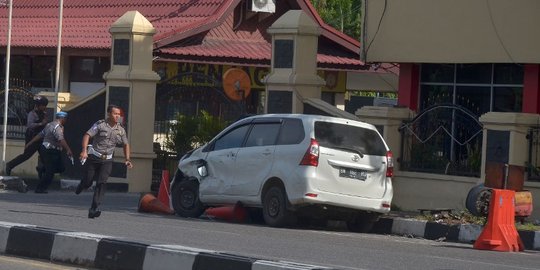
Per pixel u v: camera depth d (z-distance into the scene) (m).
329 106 27.86
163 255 13.95
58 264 15.09
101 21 42.34
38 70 43.47
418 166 25.50
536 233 20.06
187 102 31.98
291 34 28.62
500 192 18.98
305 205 20.73
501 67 27.38
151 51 30.91
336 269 12.70
